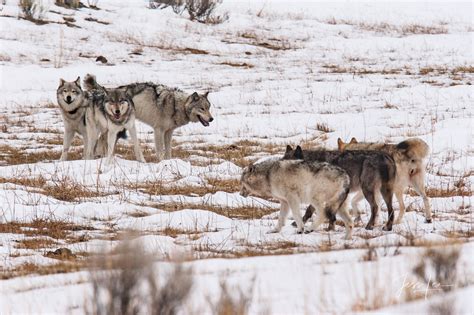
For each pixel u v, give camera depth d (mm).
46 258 24625
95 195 35812
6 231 29328
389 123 54625
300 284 17500
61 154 46906
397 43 91375
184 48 86188
